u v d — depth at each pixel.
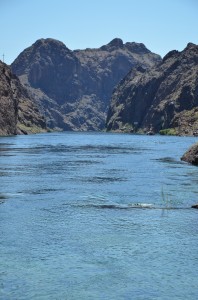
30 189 54.91
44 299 21.92
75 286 23.41
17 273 25.00
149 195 50.59
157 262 26.94
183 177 67.94
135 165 88.19
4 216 38.75
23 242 30.69
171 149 147.38
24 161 96.31
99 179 65.25
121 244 30.45
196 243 30.84
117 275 24.89
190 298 22.17
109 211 41.66
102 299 21.98
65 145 173.88
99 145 176.75
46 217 38.66
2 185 58.31
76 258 27.52
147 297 22.23
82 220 37.62
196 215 40.06
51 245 30.08
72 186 57.78
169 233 33.47
